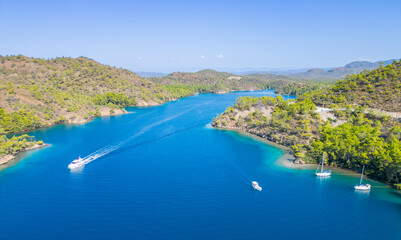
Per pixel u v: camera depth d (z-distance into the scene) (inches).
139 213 3900.1
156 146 7194.9
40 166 5708.7
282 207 4089.6
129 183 4867.1
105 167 5654.5
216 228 3567.9
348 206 4128.9
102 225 3619.6
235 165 5762.8
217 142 7593.5
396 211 3998.5
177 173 5319.9
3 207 4060.0
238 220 3750.0
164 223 3668.8
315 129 7293.3
